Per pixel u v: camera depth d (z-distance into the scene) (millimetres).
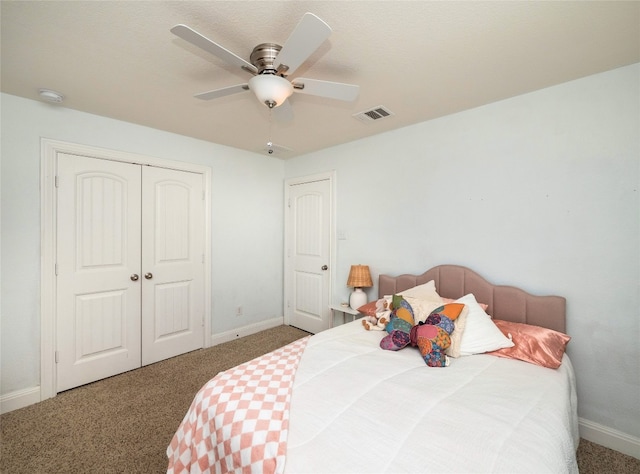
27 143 2135
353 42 1480
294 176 3867
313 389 1297
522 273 2090
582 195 1856
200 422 1219
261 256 3764
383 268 2930
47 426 1901
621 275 1738
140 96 2100
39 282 2195
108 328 2551
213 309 3287
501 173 2176
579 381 1873
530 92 2037
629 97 1706
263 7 1253
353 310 2961
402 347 1777
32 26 1366
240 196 3516
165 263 2912
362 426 1044
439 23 1342
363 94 2061
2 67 1729
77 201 2375
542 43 1495
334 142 3217
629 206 1712
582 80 1848
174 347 2986
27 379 2148
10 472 1540
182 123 2631
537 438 991
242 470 975
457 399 1221
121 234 2617
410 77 1829
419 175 2637
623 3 1216
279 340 3439
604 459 1675
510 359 1667
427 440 968
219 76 1829
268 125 2680
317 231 3592
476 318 1858
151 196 2801
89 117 2410
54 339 2262
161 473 1537
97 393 2295
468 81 1885
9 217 2076
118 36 1449
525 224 2076
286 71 1407
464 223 2369
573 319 1893
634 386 1705
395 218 2824
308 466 876
